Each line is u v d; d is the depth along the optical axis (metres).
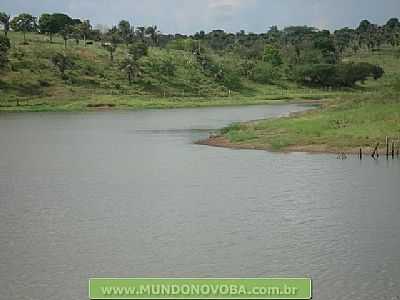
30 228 28.14
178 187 37.12
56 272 22.34
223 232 27.06
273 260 23.17
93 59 144.88
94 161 48.78
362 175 39.84
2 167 46.12
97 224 28.75
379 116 59.50
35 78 127.12
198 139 63.22
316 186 36.53
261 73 162.25
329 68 163.62
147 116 98.56
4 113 106.12
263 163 45.56
